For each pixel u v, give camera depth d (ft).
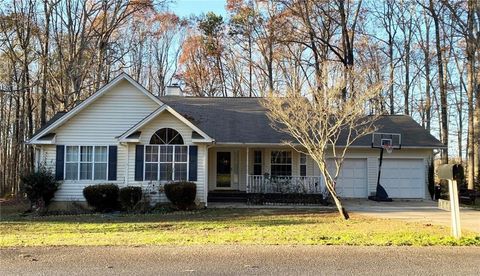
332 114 59.31
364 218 52.42
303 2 103.19
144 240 33.24
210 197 73.51
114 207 63.10
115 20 106.93
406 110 124.47
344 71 68.03
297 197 70.59
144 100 68.23
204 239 33.94
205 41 146.72
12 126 135.44
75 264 25.07
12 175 122.72
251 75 139.23
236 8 131.95
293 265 24.95
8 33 101.19
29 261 25.73
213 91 147.84
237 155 78.48
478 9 90.02
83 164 66.59
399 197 79.82
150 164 65.67
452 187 36.01
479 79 89.61
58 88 106.83
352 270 23.91
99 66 104.53
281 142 72.79
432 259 26.66
